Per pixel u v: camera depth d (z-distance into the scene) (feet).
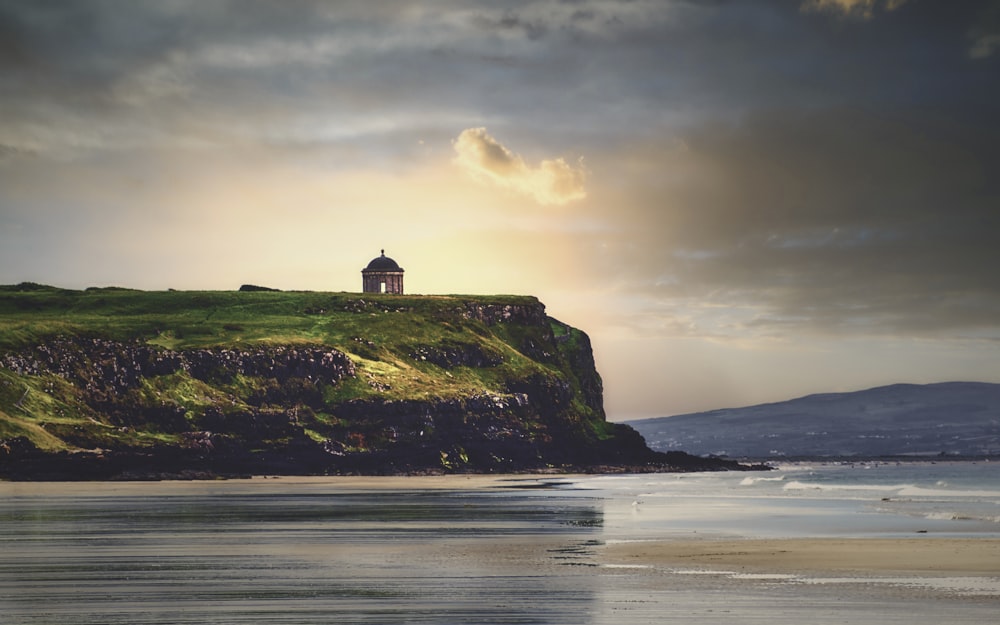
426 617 217.56
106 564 305.12
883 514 499.10
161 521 471.62
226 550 344.49
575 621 211.61
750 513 515.91
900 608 222.48
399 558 320.09
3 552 337.11
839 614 216.13
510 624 209.46
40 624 211.61
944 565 289.74
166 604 234.38
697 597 238.89
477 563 306.14
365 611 224.74
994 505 580.30
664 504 609.01
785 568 287.28
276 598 242.37
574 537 387.96
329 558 320.70
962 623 205.87
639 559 312.29
